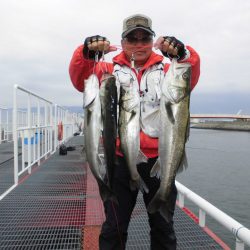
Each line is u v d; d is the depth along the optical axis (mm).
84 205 2541
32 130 3957
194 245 1812
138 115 1307
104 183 1306
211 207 1834
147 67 1439
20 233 1998
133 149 1296
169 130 1287
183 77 1298
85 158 1344
